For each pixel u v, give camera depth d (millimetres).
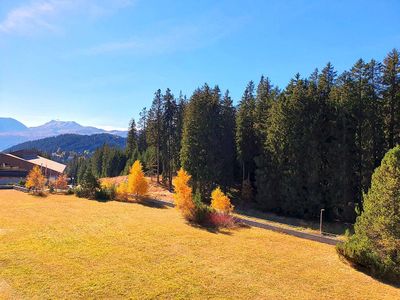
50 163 79000
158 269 15047
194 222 26188
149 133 57750
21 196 37188
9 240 18141
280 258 18406
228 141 48594
